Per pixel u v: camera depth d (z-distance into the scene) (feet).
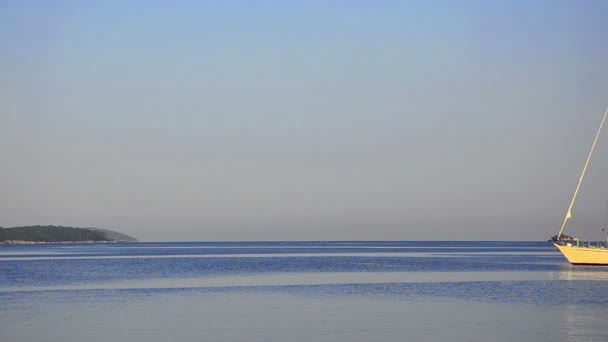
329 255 636.48
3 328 140.46
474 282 255.70
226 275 306.35
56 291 221.46
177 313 162.81
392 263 435.12
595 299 190.08
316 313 162.09
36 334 133.39
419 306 175.42
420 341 124.77
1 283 256.52
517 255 628.28
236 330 136.98
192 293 214.90
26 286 241.96
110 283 256.32
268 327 140.46
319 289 229.04
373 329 137.49
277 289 229.45
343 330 136.46
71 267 379.76
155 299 195.62
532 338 126.82
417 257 565.94
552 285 237.86
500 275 295.89
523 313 159.84
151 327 140.87
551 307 171.42
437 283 253.03
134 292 218.18
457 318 151.84
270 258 540.52
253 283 257.14
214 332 134.72
